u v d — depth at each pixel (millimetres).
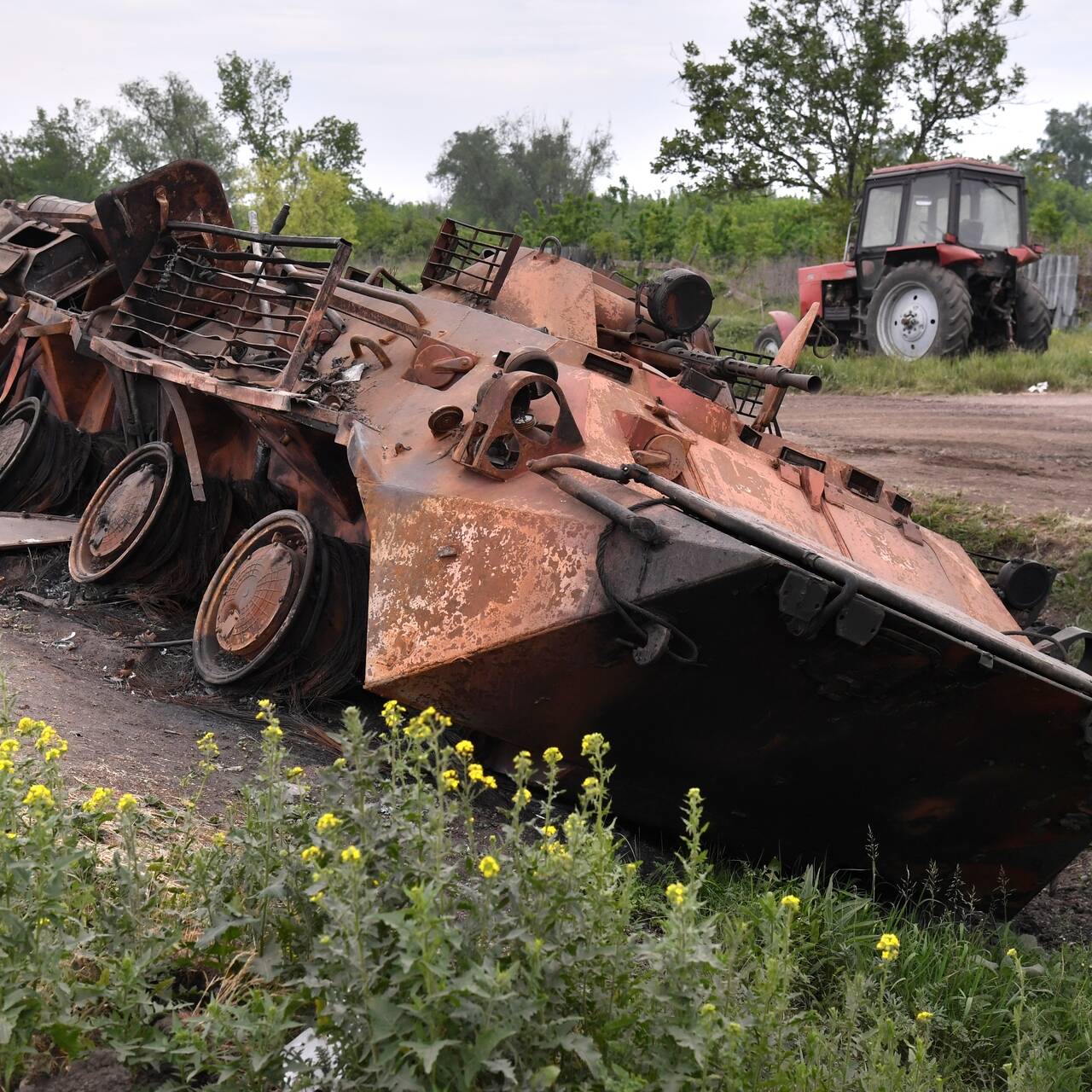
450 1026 2738
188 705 6109
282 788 3572
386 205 57188
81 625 7133
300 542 6387
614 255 28469
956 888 5504
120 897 3379
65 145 51438
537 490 4969
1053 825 5152
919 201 19406
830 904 4711
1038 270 27969
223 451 7762
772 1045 3232
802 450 6633
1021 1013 4281
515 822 3227
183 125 52406
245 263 7977
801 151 30562
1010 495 10461
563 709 4805
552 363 5426
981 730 4730
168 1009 3033
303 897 3223
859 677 4492
